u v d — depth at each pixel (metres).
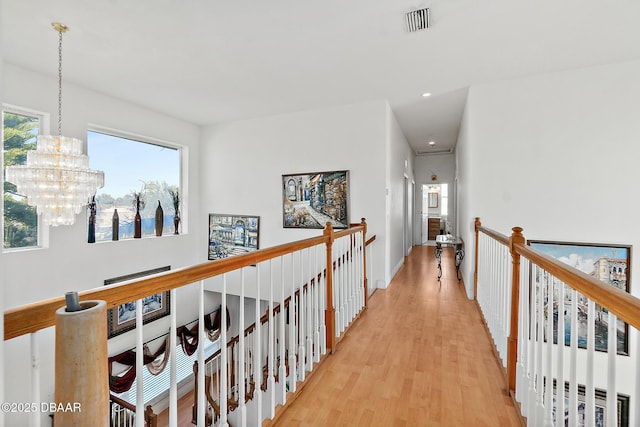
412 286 4.32
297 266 4.60
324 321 2.36
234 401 2.84
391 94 4.04
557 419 1.20
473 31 2.58
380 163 4.28
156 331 4.59
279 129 4.95
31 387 0.75
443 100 4.26
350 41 2.74
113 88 3.84
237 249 5.31
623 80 3.14
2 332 0.62
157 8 2.28
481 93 3.71
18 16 2.37
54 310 0.79
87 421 0.72
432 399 1.80
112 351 4.03
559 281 1.20
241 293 1.43
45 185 2.56
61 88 3.46
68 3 2.22
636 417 0.76
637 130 3.10
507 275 2.09
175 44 2.79
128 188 4.52
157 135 4.80
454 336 2.63
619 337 2.78
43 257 3.41
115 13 2.34
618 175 3.17
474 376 2.03
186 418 4.38
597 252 3.24
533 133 3.48
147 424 2.94
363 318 3.09
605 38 2.69
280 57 3.03
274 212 5.02
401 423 1.61
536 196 3.48
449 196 8.57
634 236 3.12
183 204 5.41
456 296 3.81
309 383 1.97
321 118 4.64
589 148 3.27
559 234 3.39
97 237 4.09
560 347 1.20
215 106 4.53
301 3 2.23
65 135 3.60
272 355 1.67
